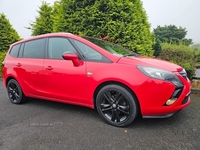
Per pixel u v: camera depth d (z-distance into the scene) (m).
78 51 2.75
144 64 2.33
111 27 4.70
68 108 3.33
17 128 2.52
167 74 2.20
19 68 3.50
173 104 2.18
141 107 2.23
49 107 3.44
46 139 2.18
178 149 1.88
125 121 2.38
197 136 2.13
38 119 2.83
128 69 2.29
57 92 2.96
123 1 4.73
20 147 2.02
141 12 5.41
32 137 2.24
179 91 2.21
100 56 2.55
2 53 8.47
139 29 4.93
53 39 3.11
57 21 5.32
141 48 4.82
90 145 2.02
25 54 3.53
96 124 2.57
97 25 4.87
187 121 2.55
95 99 2.65
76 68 2.66
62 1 5.24
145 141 2.06
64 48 2.92
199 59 5.74
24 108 3.45
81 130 2.39
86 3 4.92
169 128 2.36
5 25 8.84
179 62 5.29
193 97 3.78
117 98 2.40
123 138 2.14
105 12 4.79
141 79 2.19
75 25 5.03
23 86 3.48
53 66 2.93
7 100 4.13
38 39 3.35
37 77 3.18
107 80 2.38
